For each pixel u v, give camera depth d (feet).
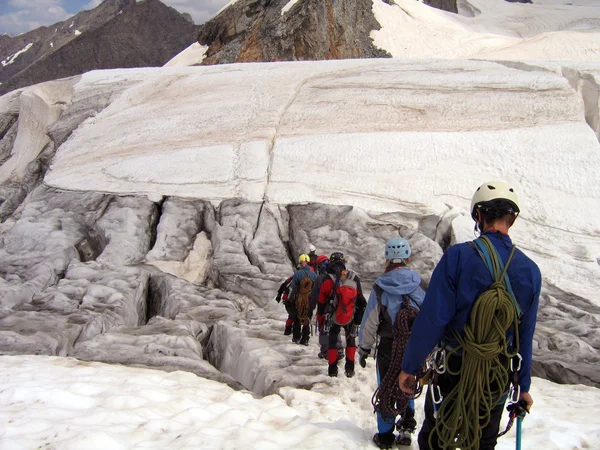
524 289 8.54
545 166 41.65
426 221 39.50
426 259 35.63
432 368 9.52
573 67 51.96
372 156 44.32
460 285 8.54
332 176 43.27
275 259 37.45
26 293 31.32
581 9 264.93
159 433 11.50
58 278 35.37
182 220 41.50
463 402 8.61
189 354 22.94
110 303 30.07
